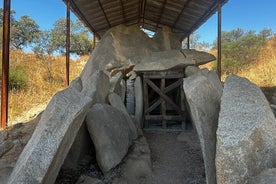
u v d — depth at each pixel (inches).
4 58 165.8
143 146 170.2
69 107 92.8
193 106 107.1
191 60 239.5
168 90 243.8
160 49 359.6
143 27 530.0
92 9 340.8
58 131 86.8
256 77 375.2
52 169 88.4
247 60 515.8
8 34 166.4
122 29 369.1
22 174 80.3
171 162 161.6
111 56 335.9
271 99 260.7
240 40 588.7
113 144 140.4
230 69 506.0
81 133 135.6
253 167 77.2
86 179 122.1
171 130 237.3
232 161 76.2
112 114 154.3
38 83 343.9
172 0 328.8
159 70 238.5
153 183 133.2
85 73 334.0
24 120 195.0
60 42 608.4
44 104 262.4
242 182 75.2
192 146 191.2
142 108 243.8
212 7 303.4
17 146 136.8
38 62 451.2
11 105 235.6
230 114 87.3
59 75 429.1
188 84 122.2
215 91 115.7
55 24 680.4
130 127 183.5
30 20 657.0
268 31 657.0
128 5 366.9
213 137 102.1
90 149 151.4
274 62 412.5
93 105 152.0
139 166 143.1
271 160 80.7
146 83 246.8
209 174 95.1
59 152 88.7
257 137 80.0
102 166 132.8
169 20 429.4
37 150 83.3
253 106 88.5
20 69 358.3
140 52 345.4
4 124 166.7
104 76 185.9
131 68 296.4
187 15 372.8
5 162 119.8
